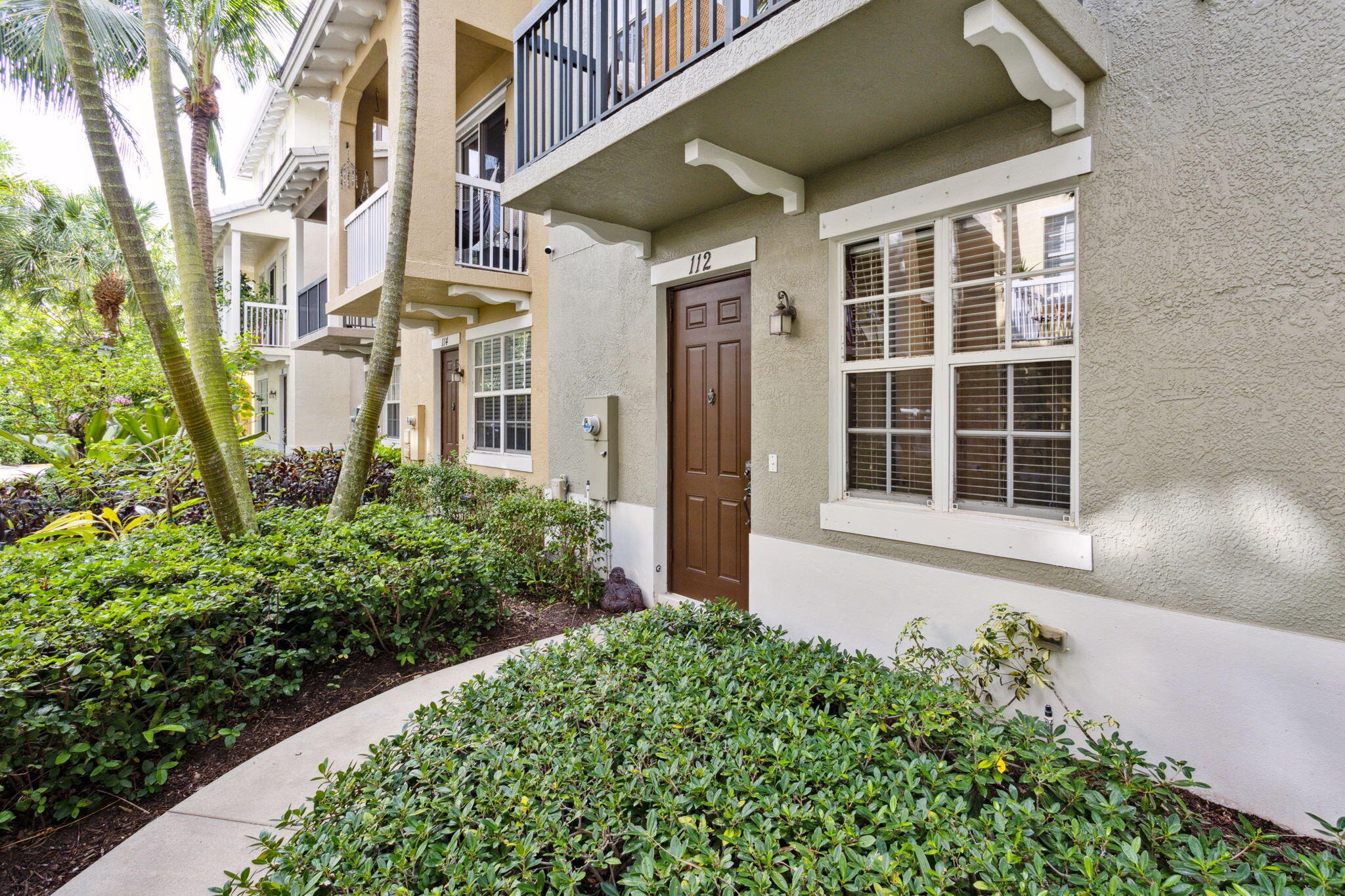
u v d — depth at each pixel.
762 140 3.20
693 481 4.74
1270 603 2.24
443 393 8.91
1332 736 2.13
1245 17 2.25
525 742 2.25
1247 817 2.29
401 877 1.64
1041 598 2.79
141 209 15.05
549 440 6.04
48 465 7.70
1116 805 1.84
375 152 9.50
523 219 6.75
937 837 1.66
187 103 6.34
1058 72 2.48
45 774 2.51
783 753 2.12
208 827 2.38
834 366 3.61
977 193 2.96
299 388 13.56
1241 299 2.28
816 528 3.69
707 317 4.60
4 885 2.16
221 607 3.04
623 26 3.75
